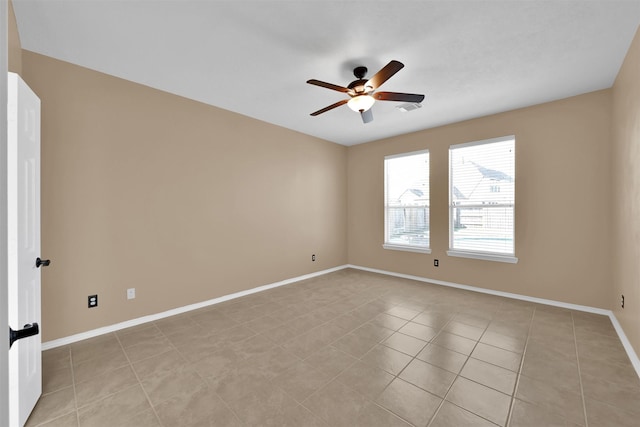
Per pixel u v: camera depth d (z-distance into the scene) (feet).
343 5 6.41
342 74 9.48
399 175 16.87
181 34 7.41
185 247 11.34
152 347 8.46
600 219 10.78
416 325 9.93
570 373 7.05
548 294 11.92
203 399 6.22
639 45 7.14
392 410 5.85
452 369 7.27
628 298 8.29
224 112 12.55
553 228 11.76
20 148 5.49
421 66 8.97
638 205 7.41
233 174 12.91
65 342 8.65
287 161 15.35
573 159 11.28
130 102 9.91
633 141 7.84
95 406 6.02
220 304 12.15
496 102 11.77
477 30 7.27
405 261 16.53
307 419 5.63
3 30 1.43
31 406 5.81
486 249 13.55
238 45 7.89
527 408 5.88
